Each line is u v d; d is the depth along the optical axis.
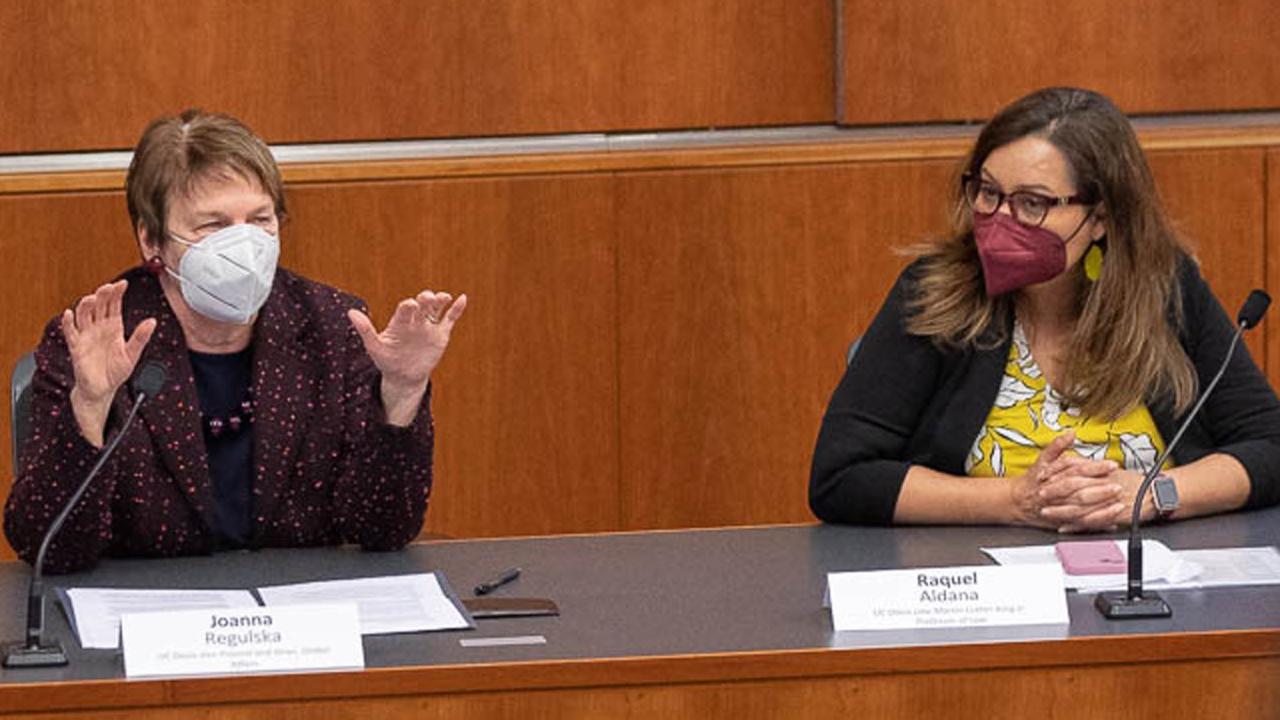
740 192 10.74
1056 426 7.16
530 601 6.00
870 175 10.77
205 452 6.77
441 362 10.73
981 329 7.19
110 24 10.67
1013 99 10.98
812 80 11.06
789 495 10.95
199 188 6.61
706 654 5.36
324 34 10.81
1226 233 10.84
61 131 10.69
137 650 5.30
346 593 6.08
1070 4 10.95
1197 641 5.49
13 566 6.64
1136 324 7.12
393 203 10.62
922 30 10.92
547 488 10.84
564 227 10.72
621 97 10.98
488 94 10.93
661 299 10.78
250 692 5.22
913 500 6.96
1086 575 6.21
